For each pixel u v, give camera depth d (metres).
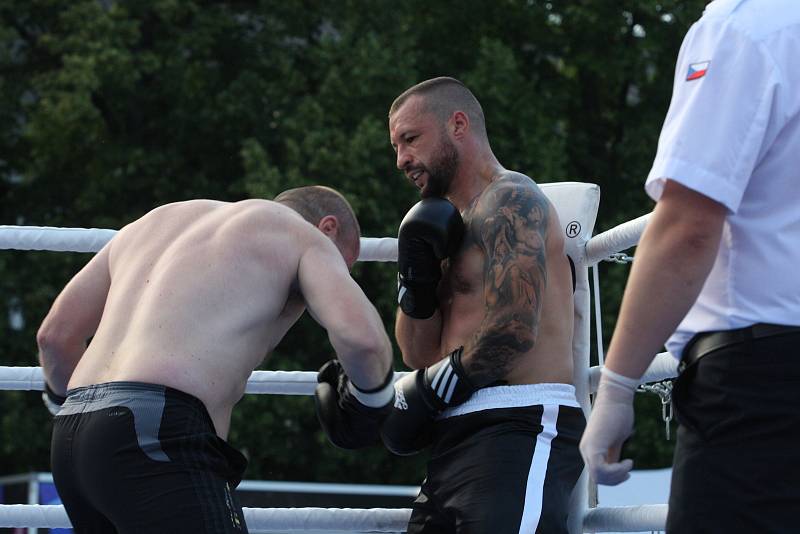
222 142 15.64
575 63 15.79
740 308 2.05
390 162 14.02
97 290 3.06
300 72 15.35
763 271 2.04
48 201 16.25
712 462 2.03
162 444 2.59
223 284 2.79
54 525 3.43
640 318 2.04
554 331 3.17
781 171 2.04
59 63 16.09
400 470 14.67
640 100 16.38
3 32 15.31
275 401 13.91
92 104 14.64
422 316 3.28
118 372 2.70
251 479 14.20
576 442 3.12
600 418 2.07
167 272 2.83
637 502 6.90
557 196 3.42
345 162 13.66
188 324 2.73
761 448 1.98
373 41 14.46
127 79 14.54
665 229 2.03
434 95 3.35
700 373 2.08
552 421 3.07
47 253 14.81
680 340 2.17
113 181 15.17
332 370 3.19
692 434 2.08
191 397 2.65
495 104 14.51
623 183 15.98
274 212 2.96
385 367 2.83
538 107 14.88
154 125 15.66
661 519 2.96
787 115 2.02
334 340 2.77
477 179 3.33
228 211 2.99
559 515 2.99
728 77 2.04
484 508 2.95
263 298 2.82
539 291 2.99
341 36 15.03
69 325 3.03
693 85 2.07
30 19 15.89
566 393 3.14
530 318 2.96
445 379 3.07
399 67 14.53
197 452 2.62
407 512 3.40
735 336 2.04
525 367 3.12
